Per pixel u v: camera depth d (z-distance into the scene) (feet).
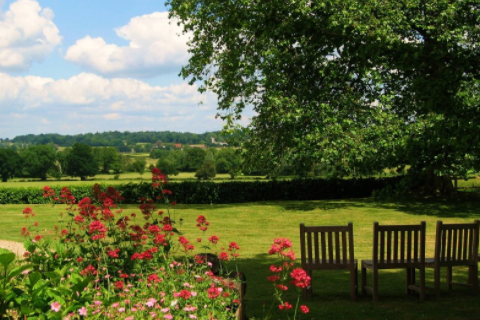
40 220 63.77
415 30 34.22
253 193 85.76
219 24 69.26
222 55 71.31
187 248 19.06
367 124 58.18
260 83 65.31
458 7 37.96
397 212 65.36
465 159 20.86
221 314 14.40
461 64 20.53
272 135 69.46
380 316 20.34
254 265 33.35
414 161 21.58
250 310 21.43
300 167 73.72
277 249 13.89
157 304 14.06
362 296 24.11
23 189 97.81
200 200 85.20
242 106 70.90
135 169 227.81
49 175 212.84
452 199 75.46
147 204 21.70
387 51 21.13
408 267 23.18
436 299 23.20
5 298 11.98
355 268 23.72
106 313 13.58
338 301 23.08
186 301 14.44
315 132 58.90
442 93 20.79
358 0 43.80
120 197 22.24
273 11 23.24
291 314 20.74
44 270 16.63
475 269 23.67
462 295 23.94
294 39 22.54
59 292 12.36
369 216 62.75
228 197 85.61
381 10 43.60
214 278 16.65
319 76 24.89
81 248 19.12
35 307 12.10
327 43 22.18
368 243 43.39
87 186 97.40
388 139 54.24
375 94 51.80
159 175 22.43
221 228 54.85
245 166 75.10
